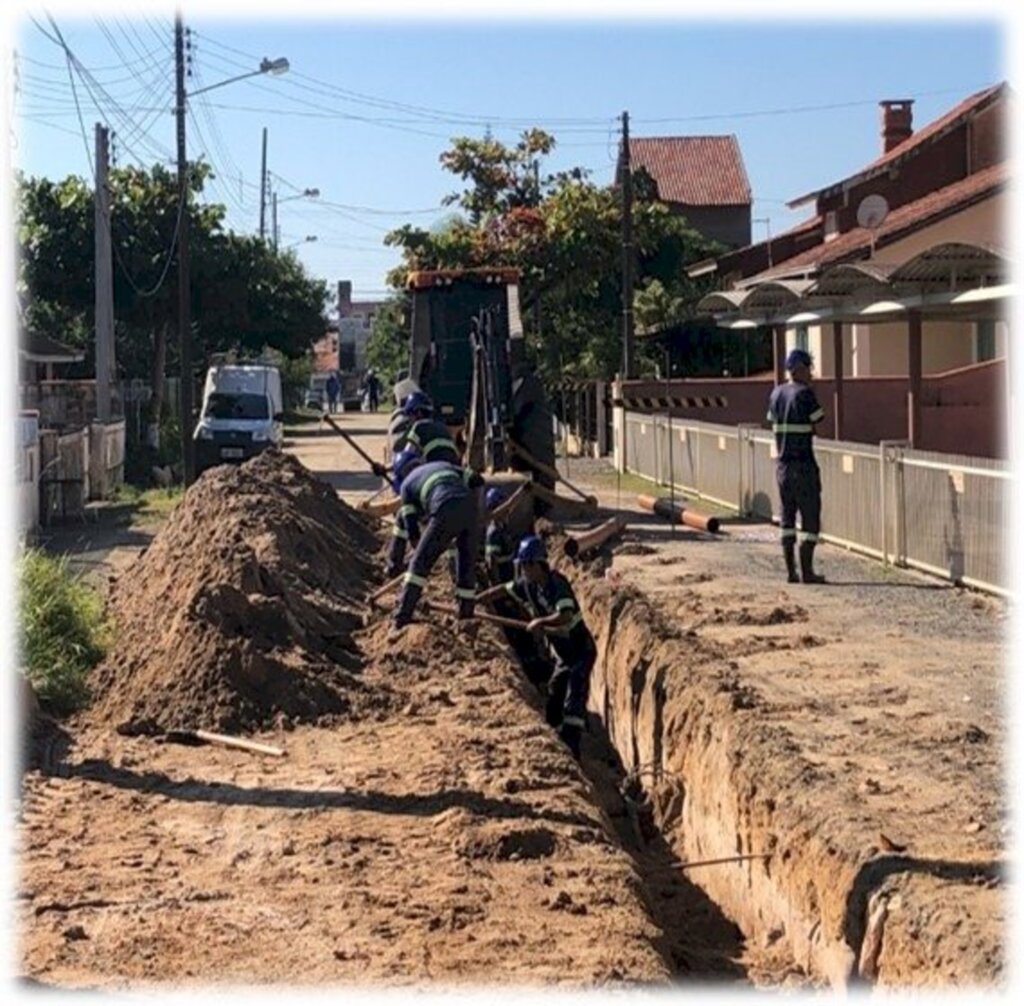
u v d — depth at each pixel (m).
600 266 42.72
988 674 12.31
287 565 14.56
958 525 16.16
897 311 21.67
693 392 32.69
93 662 12.60
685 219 58.97
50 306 46.38
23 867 8.16
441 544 12.91
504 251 42.09
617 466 32.66
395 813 9.15
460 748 10.44
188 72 32.94
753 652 13.43
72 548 22.45
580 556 18.97
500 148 45.38
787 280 28.36
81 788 9.64
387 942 7.17
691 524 22.19
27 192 43.56
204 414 34.84
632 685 14.01
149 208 44.56
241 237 46.53
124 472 34.12
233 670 11.35
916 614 14.85
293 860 8.30
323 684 11.52
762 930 9.59
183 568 13.91
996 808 8.91
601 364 42.72
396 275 42.22
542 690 15.15
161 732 10.95
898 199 37.47
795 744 10.38
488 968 6.87
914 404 21.41
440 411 23.19
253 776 9.89
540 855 8.48
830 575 17.30
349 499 30.33
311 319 51.56
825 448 19.44
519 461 21.56
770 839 9.60
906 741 10.39
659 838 12.13
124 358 51.19
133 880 7.96
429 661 12.80
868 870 8.09
